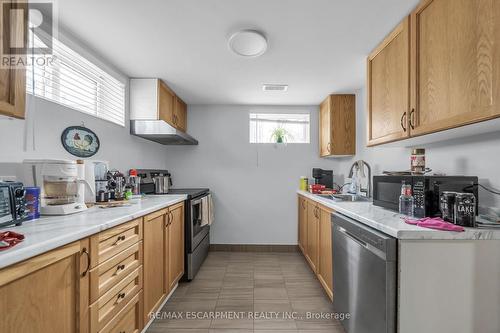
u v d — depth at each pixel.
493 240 1.10
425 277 1.11
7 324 0.77
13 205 1.10
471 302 1.11
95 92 2.12
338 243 1.74
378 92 1.88
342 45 1.90
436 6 1.28
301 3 1.44
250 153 3.66
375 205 1.88
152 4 1.44
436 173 1.78
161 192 2.94
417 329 1.11
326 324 1.88
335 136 3.09
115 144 2.38
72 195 1.51
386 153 2.45
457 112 1.14
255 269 2.93
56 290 0.95
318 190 3.10
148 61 2.22
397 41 1.63
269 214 3.65
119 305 1.37
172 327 1.85
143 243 1.65
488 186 1.39
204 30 1.72
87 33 1.76
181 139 3.07
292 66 2.29
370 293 1.28
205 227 3.28
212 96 3.23
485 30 0.99
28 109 1.47
